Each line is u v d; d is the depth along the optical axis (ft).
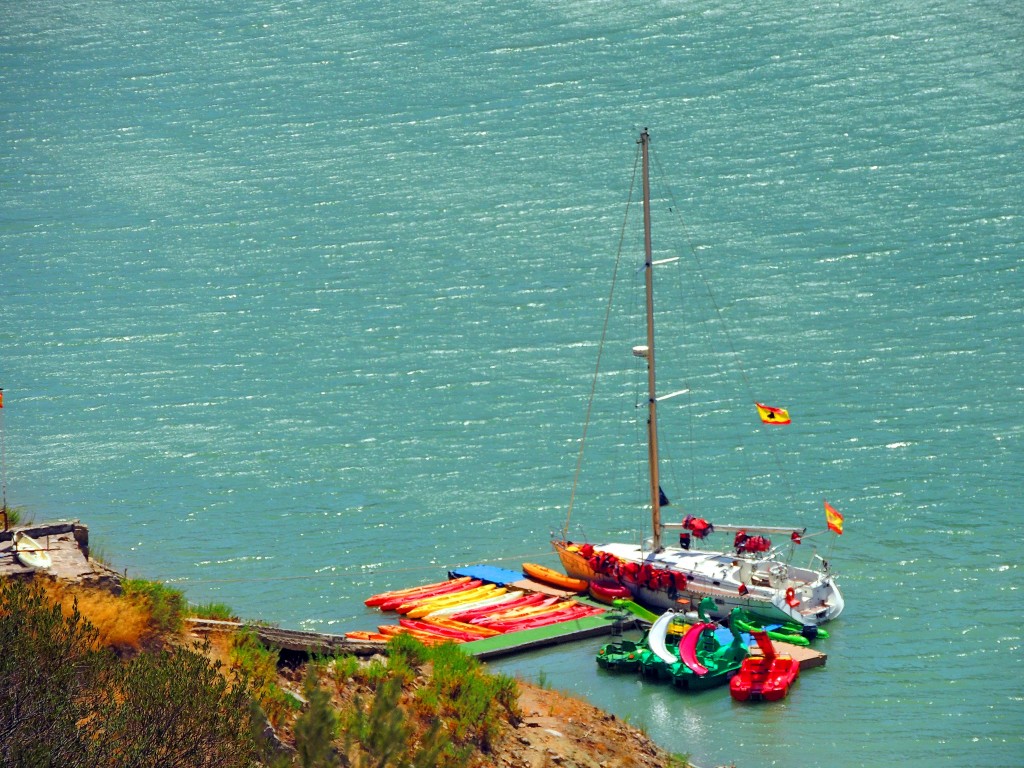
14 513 502.38
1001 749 540.52
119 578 412.98
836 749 537.65
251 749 318.45
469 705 419.33
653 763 445.37
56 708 295.28
